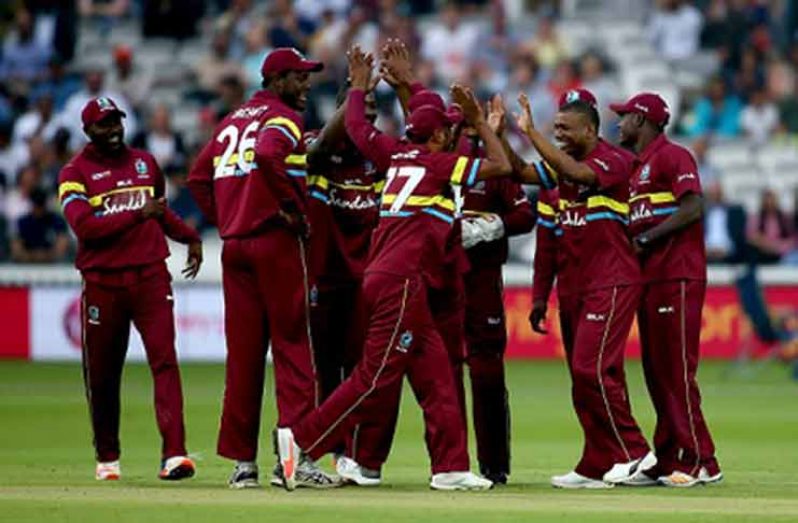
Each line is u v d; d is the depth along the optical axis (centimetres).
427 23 10831
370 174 4338
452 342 4206
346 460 4238
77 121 9881
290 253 4088
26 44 10581
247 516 3538
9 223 9431
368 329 4103
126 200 4328
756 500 3872
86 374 4388
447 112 4153
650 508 3691
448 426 4081
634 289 4206
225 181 4131
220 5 11219
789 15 10712
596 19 10906
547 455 5112
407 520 3488
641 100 4347
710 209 8950
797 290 8525
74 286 8881
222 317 8694
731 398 6981
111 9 11369
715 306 8631
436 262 4081
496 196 4322
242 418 4131
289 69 4134
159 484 4225
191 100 10325
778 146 10062
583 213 4197
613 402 4172
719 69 10444
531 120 4128
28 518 3509
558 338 8669
